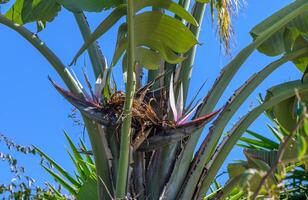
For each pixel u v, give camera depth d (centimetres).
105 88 502
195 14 599
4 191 533
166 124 492
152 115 493
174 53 531
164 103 507
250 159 527
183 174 510
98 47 571
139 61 541
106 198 505
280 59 554
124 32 521
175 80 555
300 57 578
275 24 552
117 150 508
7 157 544
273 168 239
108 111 496
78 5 512
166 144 490
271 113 648
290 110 592
